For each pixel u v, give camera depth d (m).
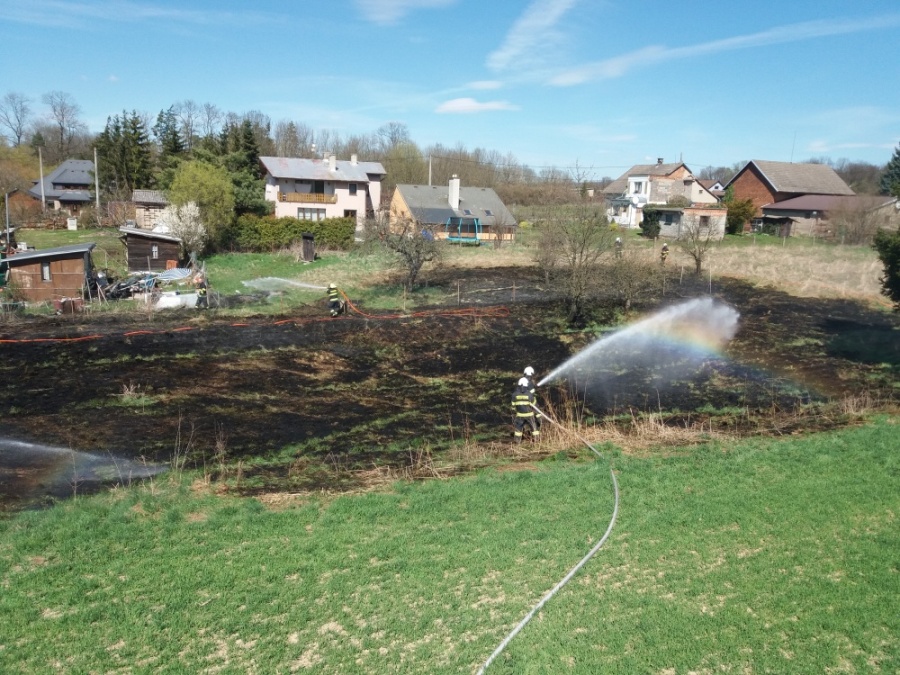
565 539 11.36
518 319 29.86
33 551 10.80
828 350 26.02
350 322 28.64
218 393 19.95
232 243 46.03
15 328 26.03
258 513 12.32
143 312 29.38
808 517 12.06
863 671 8.06
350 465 15.09
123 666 8.27
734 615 9.16
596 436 16.95
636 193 75.00
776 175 70.31
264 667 8.22
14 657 8.34
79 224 60.38
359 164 64.06
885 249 24.78
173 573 10.25
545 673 8.09
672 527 11.77
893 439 16.09
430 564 10.55
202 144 62.41
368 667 8.27
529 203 79.44
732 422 18.38
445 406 19.73
